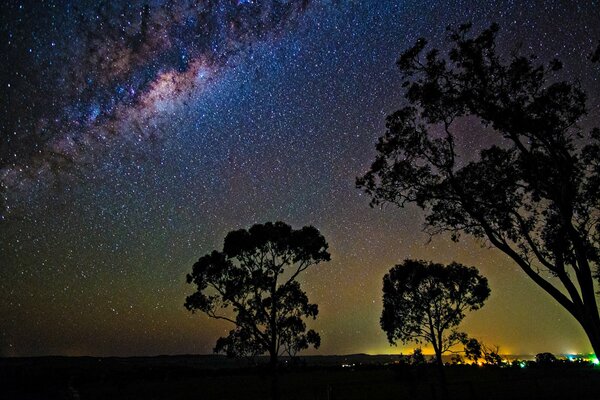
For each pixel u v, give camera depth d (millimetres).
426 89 11742
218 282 23375
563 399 19500
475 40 11422
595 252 11047
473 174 12422
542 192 11281
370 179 13164
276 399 21859
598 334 9625
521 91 11289
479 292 26656
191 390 36312
